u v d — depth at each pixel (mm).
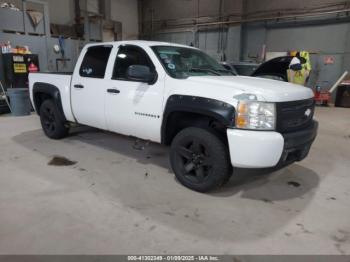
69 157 3955
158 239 2162
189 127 2957
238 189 3064
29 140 4785
